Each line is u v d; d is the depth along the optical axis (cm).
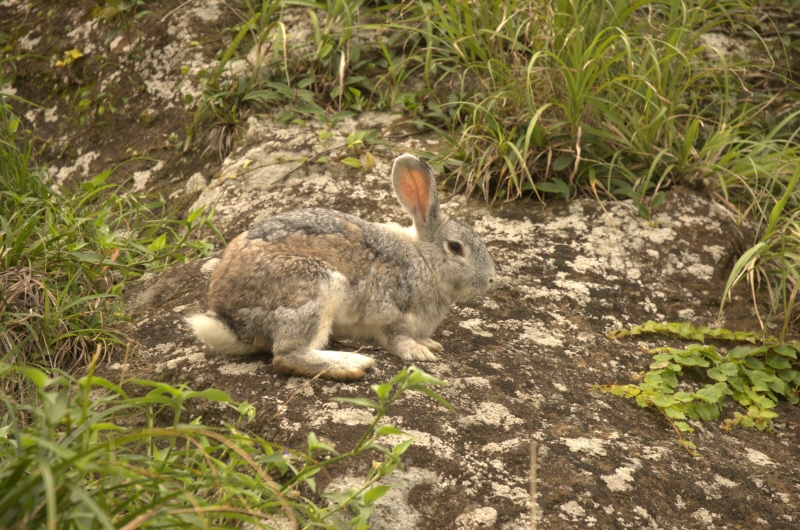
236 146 1309
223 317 823
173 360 855
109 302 1002
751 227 1145
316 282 803
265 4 1411
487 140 1209
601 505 668
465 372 844
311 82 1352
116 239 1074
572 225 1120
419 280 890
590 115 1203
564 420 788
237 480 614
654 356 926
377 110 1341
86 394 504
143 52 1509
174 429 529
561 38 1223
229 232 1151
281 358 798
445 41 1327
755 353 927
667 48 1217
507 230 1110
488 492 664
